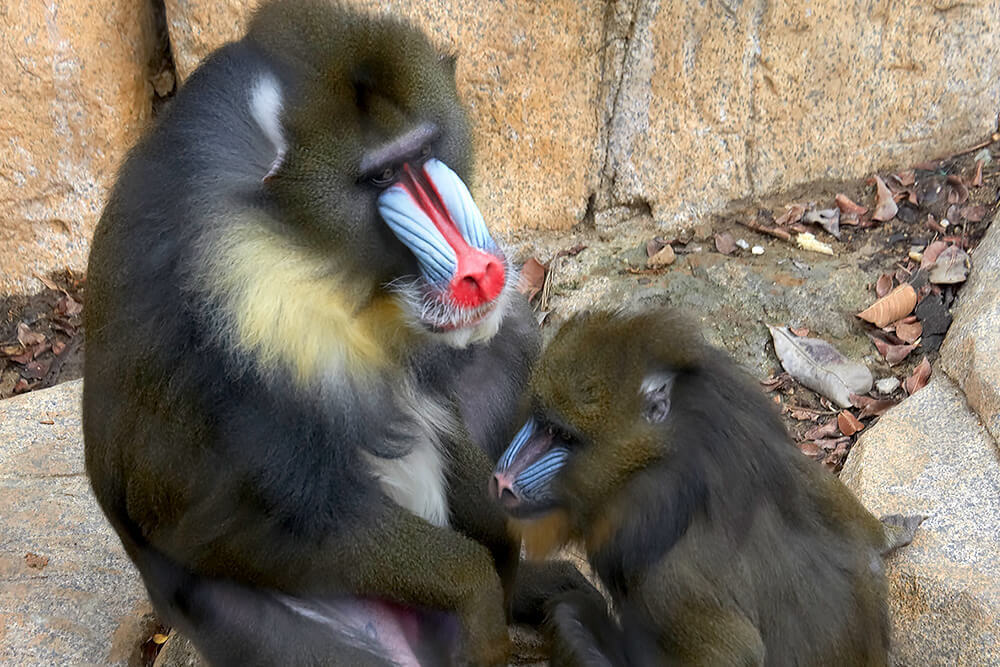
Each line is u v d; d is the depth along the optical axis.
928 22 11.35
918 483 8.02
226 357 5.71
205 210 5.70
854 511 6.77
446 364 6.70
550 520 6.25
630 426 5.86
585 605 6.64
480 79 11.35
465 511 7.02
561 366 6.02
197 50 11.51
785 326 10.43
